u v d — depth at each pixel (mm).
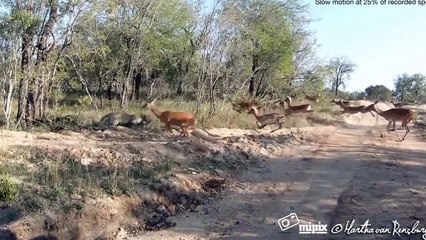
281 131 15258
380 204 7637
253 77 28953
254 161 10352
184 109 18703
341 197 8000
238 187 8531
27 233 5922
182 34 27375
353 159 11016
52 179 7133
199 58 21031
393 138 15117
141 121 14250
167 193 7641
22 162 7871
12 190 6477
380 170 9914
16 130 11633
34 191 6699
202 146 10336
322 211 7371
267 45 27562
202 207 7551
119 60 24828
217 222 6984
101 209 6590
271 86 30359
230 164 9711
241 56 22219
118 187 7297
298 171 9719
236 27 19391
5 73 12844
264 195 8164
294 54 32250
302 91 32344
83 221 6359
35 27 13195
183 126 12492
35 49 13609
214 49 18000
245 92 25391
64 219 6250
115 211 6723
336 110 24578
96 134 11836
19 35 12789
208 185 8422
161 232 6617
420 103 52219
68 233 6172
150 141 11227
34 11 13469
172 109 18797
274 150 11516
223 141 11594
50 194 6637
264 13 25875
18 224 5953
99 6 14953
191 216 7191
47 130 11953
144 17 24234
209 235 6539
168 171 8539
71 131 12008
